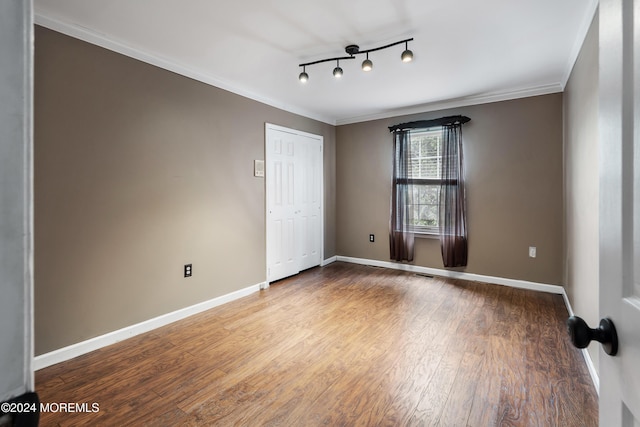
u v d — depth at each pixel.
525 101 3.61
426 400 1.77
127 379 1.99
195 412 1.70
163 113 2.77
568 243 3.11
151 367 2.12
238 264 3.50
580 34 2.32
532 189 3.61
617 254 0.60
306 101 4.02
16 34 0.33
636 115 0.53
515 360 2.17
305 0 1.95
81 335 2.29
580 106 2.46
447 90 3.60
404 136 4.36
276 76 3.18
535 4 1.98
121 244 2.51
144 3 1.97
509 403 1.74
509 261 3.78
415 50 2.61
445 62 2.85
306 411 1.70
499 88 3.54
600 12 0.68
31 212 0.35
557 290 3.51
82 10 2.04
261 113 3.77
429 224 4.34
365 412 1.68
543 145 3.53
